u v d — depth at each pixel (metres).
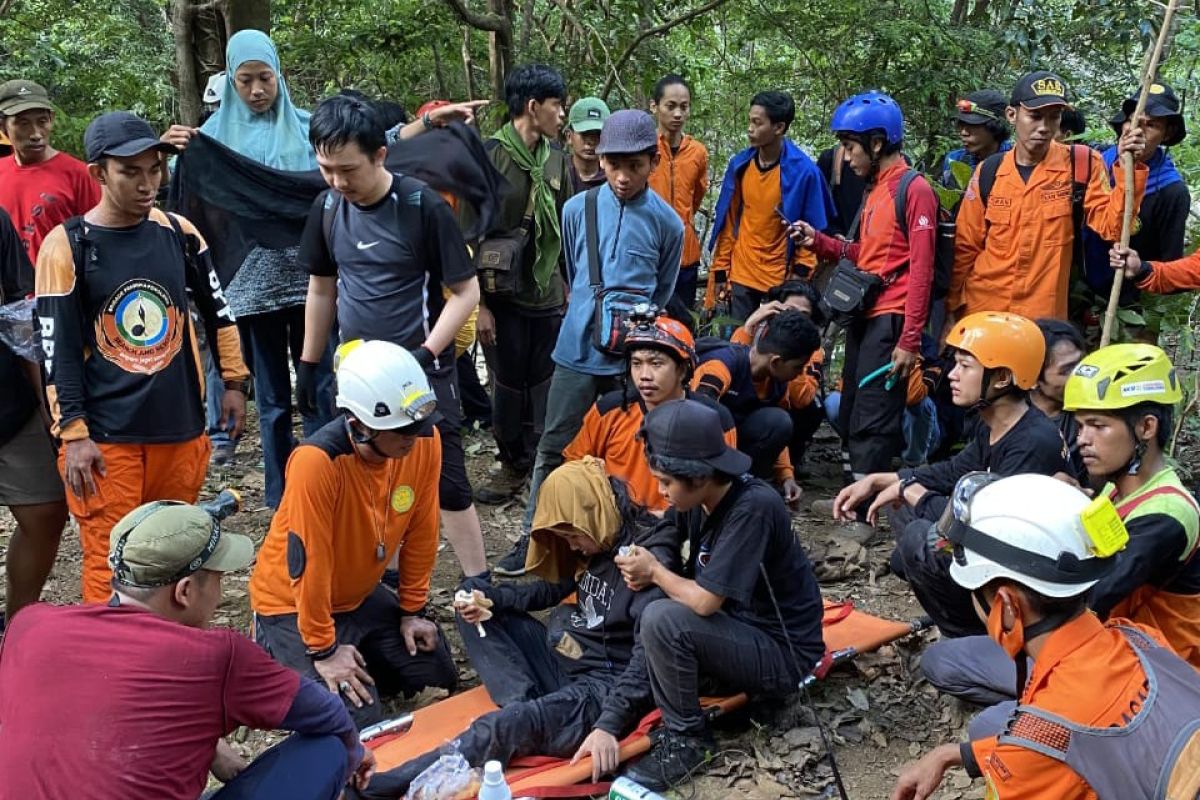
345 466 3.29
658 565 3.35
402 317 3.97
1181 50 6.20
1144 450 2.91
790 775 3.29
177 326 3.69
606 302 4.44
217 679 2.37
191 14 6.09
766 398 4.98
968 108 5.69
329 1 8.29
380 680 3.79
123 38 9.61
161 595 2.43
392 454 3.26
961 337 3.71
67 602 4.36
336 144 3.69
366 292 3.96
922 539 3.58
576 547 3.61
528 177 5.18
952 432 5.70
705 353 4.82
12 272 3.78
